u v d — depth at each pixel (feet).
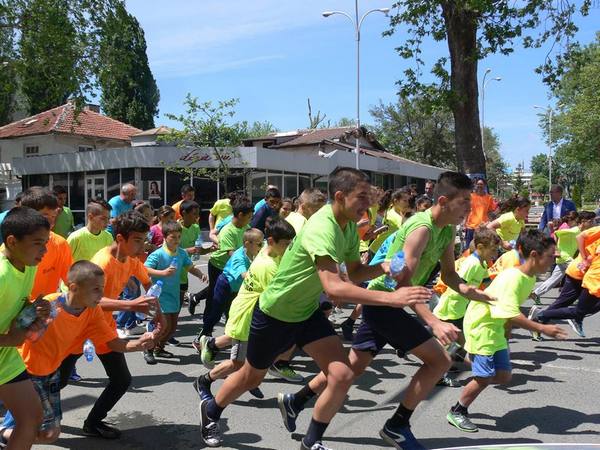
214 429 13.51
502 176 228.84
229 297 20.89
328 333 12.10
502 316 14.07
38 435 11.92
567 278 24.56
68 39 67.21
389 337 12.55
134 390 17.90
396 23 50.01
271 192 26.21
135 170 78.89
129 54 73.51
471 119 47.16
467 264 18.84
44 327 10.42
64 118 110.52
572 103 147.43
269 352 12.48
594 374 19.60
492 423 15.11
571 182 258.78
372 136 129.08
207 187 79.36
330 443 13.74
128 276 15.80
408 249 12.34
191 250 24.04
